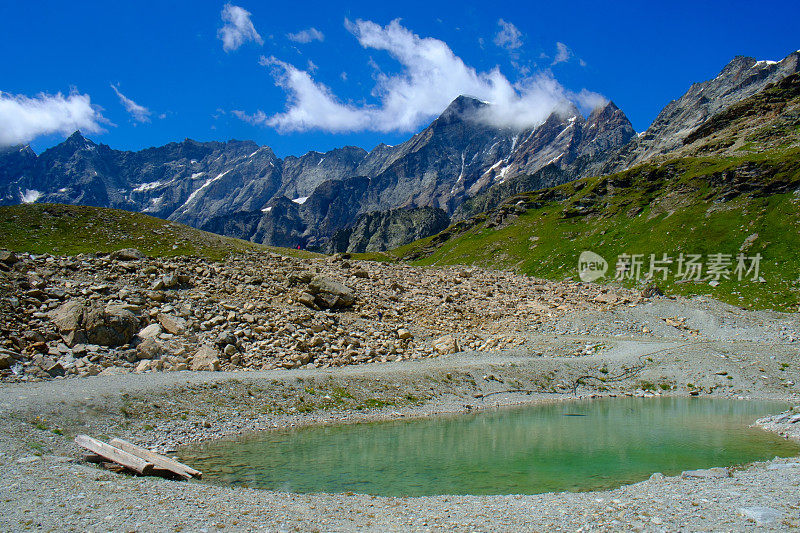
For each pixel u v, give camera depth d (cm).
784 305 9550
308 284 6366
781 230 12231
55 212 8612
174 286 5694
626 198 18525
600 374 5059
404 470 2369
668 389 4806
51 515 1492
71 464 2125
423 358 5156
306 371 4219
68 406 2781
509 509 1739
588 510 1697
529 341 6012
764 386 4738
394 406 3847
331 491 2062
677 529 1471
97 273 5625
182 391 3334
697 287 11269
